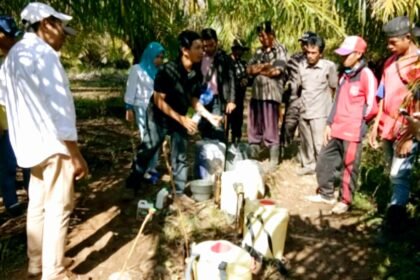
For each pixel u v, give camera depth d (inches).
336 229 147.6
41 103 100.2
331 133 161.5
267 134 210.4
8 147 146.5
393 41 126.6
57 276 110.0
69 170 106.4
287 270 122.4
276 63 207.5
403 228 140.5
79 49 338.6
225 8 219.1
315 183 192.9
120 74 650.8
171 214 154.1
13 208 151.9
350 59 150.5
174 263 125.6
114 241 137.5
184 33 152.6
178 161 162.2
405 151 127.3
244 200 132.1
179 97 155.8
